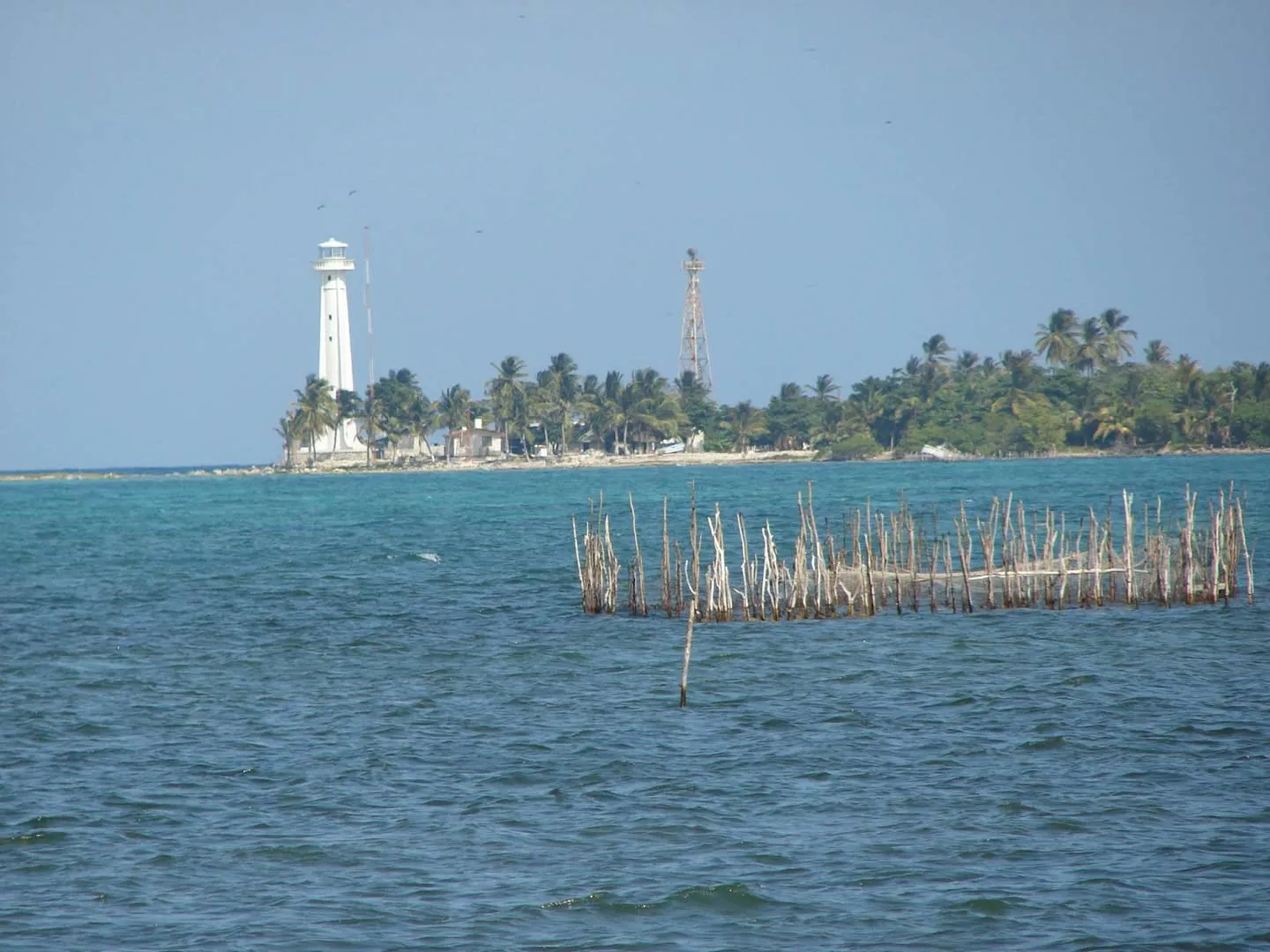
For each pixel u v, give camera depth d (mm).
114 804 99000
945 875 82562
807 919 76938
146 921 77625
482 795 100375
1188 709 124125
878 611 189750
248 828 93375
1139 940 73188
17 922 77562
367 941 74812
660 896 80188
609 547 196875
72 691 142500
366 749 114812
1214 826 90062
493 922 77062
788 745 113812
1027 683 137250
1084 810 94000
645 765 107875
